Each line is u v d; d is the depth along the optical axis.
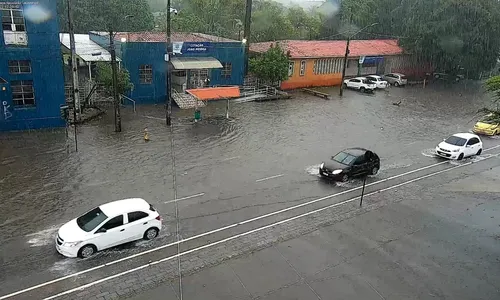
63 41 39.56
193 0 64.25
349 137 29.11
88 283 12.71
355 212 18.05
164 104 35.81
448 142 26.11
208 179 20.80
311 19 67.38
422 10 54.31
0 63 25.66
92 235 13.95
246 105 36.84
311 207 18.36
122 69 33.38
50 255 14.04
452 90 49.66
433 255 15.02
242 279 13.22
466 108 40.12
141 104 35.50
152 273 13.34
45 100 27.50
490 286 13.45
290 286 13.01
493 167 24.50
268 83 42.75
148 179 20.50
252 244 15.21
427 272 14.03
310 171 22.48
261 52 43.09
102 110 32.25
